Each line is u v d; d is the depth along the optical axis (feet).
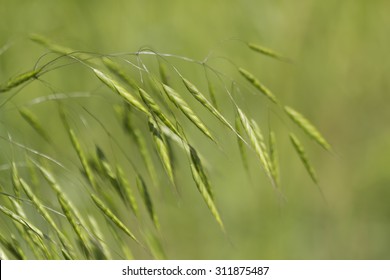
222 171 2.21
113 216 1.57
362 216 2.45
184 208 2.18
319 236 2.37
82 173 1.66
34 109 1.99
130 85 1.64
